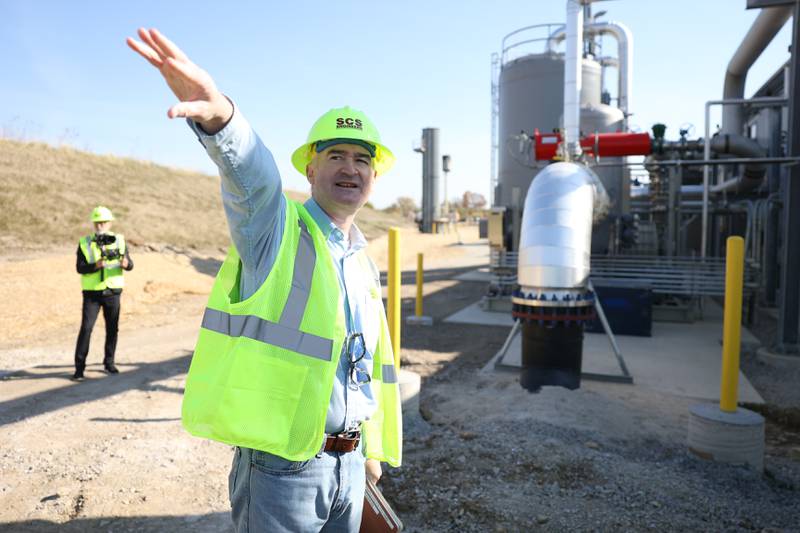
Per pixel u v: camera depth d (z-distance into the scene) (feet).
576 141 36.73
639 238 41.50
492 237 44.06
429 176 128.16
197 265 55.83
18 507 12.03
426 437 16.44
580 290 21.85
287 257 5.67
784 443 18.95
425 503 12.48
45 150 81.25
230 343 5.59
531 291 21.93
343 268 6.41
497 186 56.80
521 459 14.70
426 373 25.86
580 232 22.24
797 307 28.43
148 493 12.79
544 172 24.07
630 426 18.63
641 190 66.90
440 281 64.80
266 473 5.69
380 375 7.22
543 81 51.16
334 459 6.02
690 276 37.06
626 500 12.83
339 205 6.38
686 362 27.84
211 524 11.53
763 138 43.47
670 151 39.47
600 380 24.52
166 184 86.74
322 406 5.58
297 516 5.72
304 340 5.61
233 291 5.80
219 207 84.07
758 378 25.96
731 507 12.92
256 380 5.43
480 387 23.24
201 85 4.42
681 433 18.37
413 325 37.99
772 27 39.50
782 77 53.11
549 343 21.63
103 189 74.08
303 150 6.97
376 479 7.64
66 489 12.85
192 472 14.01
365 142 6.38
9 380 22.44
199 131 4.68
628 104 52.06
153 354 27.37
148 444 15.75
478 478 13.67
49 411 18.66
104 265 22.98
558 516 11.98
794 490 14.80
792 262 28.43
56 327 33.76
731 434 15.34
